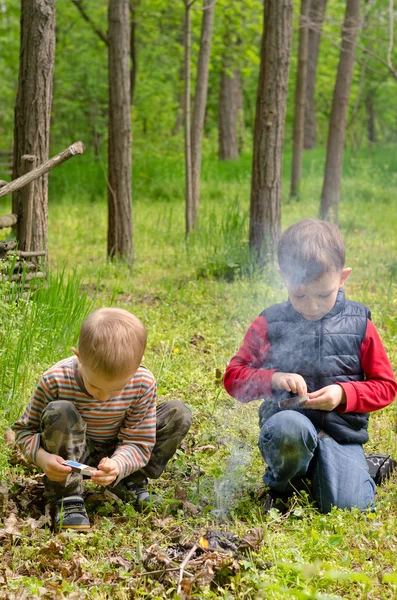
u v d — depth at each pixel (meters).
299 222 3.15
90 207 14.66
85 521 2.97
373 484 3.24
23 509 3.16
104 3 20.64
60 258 9.20
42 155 6.32
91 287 7.58
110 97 8.64
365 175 16.72
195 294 7.03
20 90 6.25
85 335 2.72
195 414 4.21
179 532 2.97
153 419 3.10
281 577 2.58
